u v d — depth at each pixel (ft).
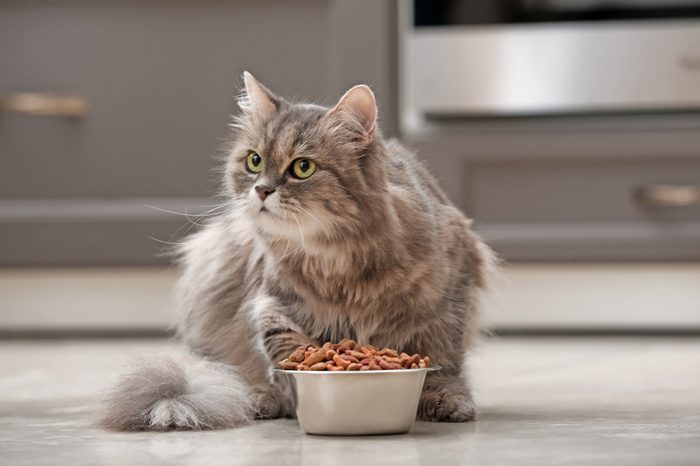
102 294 15.76
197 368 8.07
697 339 14.89
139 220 14.89
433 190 8.73
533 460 6.06
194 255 9.41
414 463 5.99
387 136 14.71
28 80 14.96
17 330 15.94
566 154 14.61
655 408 8.30
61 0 14.89
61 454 6.47
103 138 14.94
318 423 7.05
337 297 7.63
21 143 14.99
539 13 14.55
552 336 15.55
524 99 14.61
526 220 14.76
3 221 14.96
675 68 14.40
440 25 14.69
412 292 7.65
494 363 12.01
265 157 7.57
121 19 14.88
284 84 14.78
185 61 14.84
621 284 15.38
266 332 7.83
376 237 7.50
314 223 7.39
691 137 14.48
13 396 9.50
